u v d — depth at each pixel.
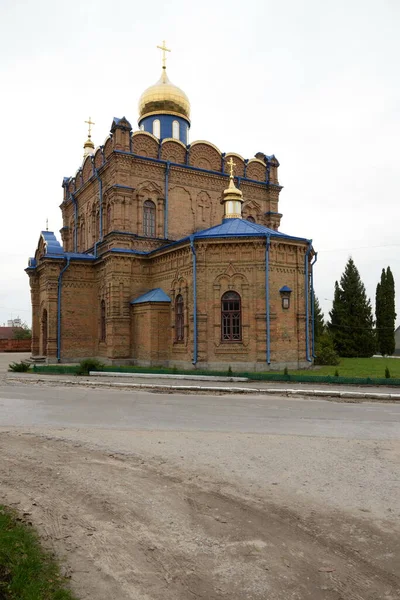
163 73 37.88
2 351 63.09
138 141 32.66
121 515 6.78
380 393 17.34
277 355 25.48
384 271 52.16
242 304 25.59
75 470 8.79
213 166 35.50
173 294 28.25
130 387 20.52
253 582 5.07
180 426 12.37
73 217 39.97
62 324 32.78
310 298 28.77
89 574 5.24
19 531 6.06
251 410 14.73
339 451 9.84
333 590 4.93
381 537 6.04
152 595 4.86
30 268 38.62
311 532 6.19
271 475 8.35
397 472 8.48
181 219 33.69
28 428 12.25
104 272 31.91
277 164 38.31
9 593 4.74
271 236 25.58
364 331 46.47
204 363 25.59
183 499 7.33
